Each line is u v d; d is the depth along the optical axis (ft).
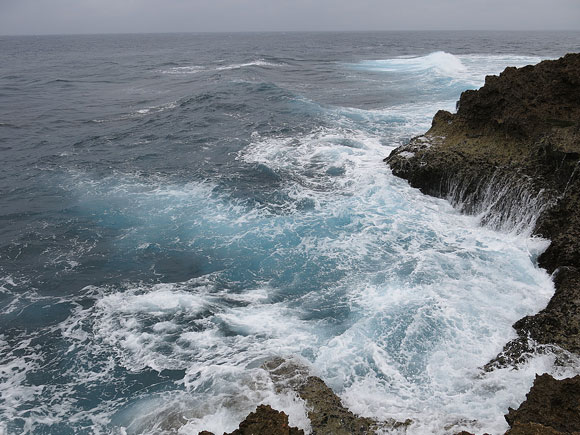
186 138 64.69
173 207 42.91
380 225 38.01
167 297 30.42
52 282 32.53
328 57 196.24
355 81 114.11
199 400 21.77
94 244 37.29
